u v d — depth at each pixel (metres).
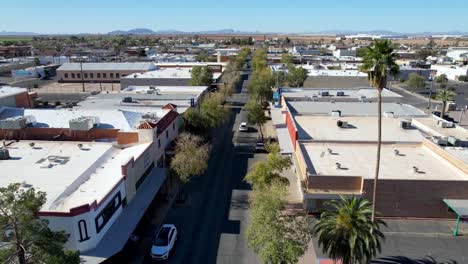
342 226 28.84
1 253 21.81
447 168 43.78
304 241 30.45
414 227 38.94
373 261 33.56
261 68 131.12
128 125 50.09
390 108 71.31
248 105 78.12
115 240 32.44
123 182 37.00
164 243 34.75
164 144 51.81
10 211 21.98
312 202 41.44
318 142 51.75
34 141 47.66
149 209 41.84
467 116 88.56
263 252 29.34
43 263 22.56
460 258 34.06
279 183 38.62
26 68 162.00
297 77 105.62
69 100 105.25
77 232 29.98
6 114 52.78
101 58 198.88
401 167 44.03
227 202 45.34
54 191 33.44
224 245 36.41
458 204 38.25
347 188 40.16
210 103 68.94
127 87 98.44
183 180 44.25
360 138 54.47
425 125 61.47
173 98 78.12
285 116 65.62
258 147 64.19
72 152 43.78
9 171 38.09
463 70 141.62
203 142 57.12
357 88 90.69
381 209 40.22
